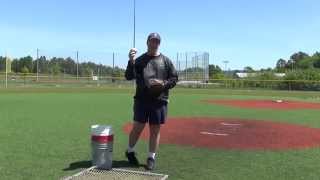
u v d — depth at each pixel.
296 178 7.32
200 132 12.30
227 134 12.03
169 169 7.80
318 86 49.47
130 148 8.09
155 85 7.62
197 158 8.77
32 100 23.91
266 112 18.95
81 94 31.70
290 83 50.22
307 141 11.03
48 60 55.16
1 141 10.10
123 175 7.22
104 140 7.50
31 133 11.34
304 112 19.25
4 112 16.72
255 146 10.22
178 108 20.36
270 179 7.23
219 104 23.44
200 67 56.06
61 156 8.58
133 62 7.80
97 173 7.29
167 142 10.52
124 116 16.00
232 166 8.11
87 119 14.83
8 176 7.08
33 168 7.62
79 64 55.41
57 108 18.94
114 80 53.75
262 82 51.59
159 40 7.70
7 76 49.00
